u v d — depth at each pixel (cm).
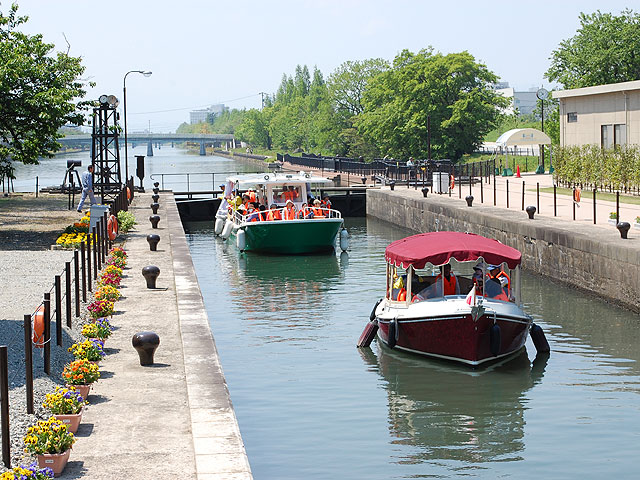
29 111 3600
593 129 5278
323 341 2373
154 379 1507
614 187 4762
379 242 4784
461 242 2197
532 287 3136
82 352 1530
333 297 3064
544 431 1625
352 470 1435
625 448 1529
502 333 2106
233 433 1218
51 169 15225
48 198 5809
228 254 4353
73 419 1219
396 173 7719
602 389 1897
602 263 2828
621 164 4650
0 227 3953
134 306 2178
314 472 1425
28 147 3731
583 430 1628
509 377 2005
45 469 1001
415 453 1513
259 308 2870
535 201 4544
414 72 9431
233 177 4912
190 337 1808
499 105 9594
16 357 1575
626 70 7662
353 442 1570
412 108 9312
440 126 9194
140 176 6862
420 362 2144
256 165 15775
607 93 5053
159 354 1680
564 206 4178
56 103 3550
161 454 1146
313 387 1927
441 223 4591
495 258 2139
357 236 5109
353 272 3672
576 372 2039
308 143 16075
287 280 3484
